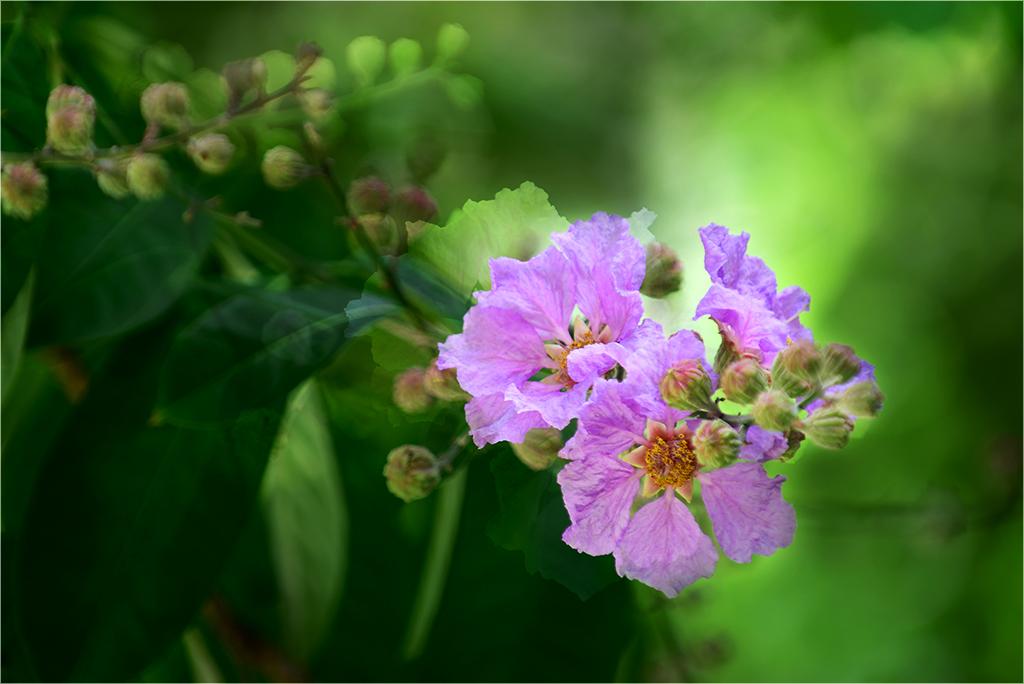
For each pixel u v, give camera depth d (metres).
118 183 0.72
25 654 0.73
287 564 0.77
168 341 0.74
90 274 0.73
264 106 0.75
